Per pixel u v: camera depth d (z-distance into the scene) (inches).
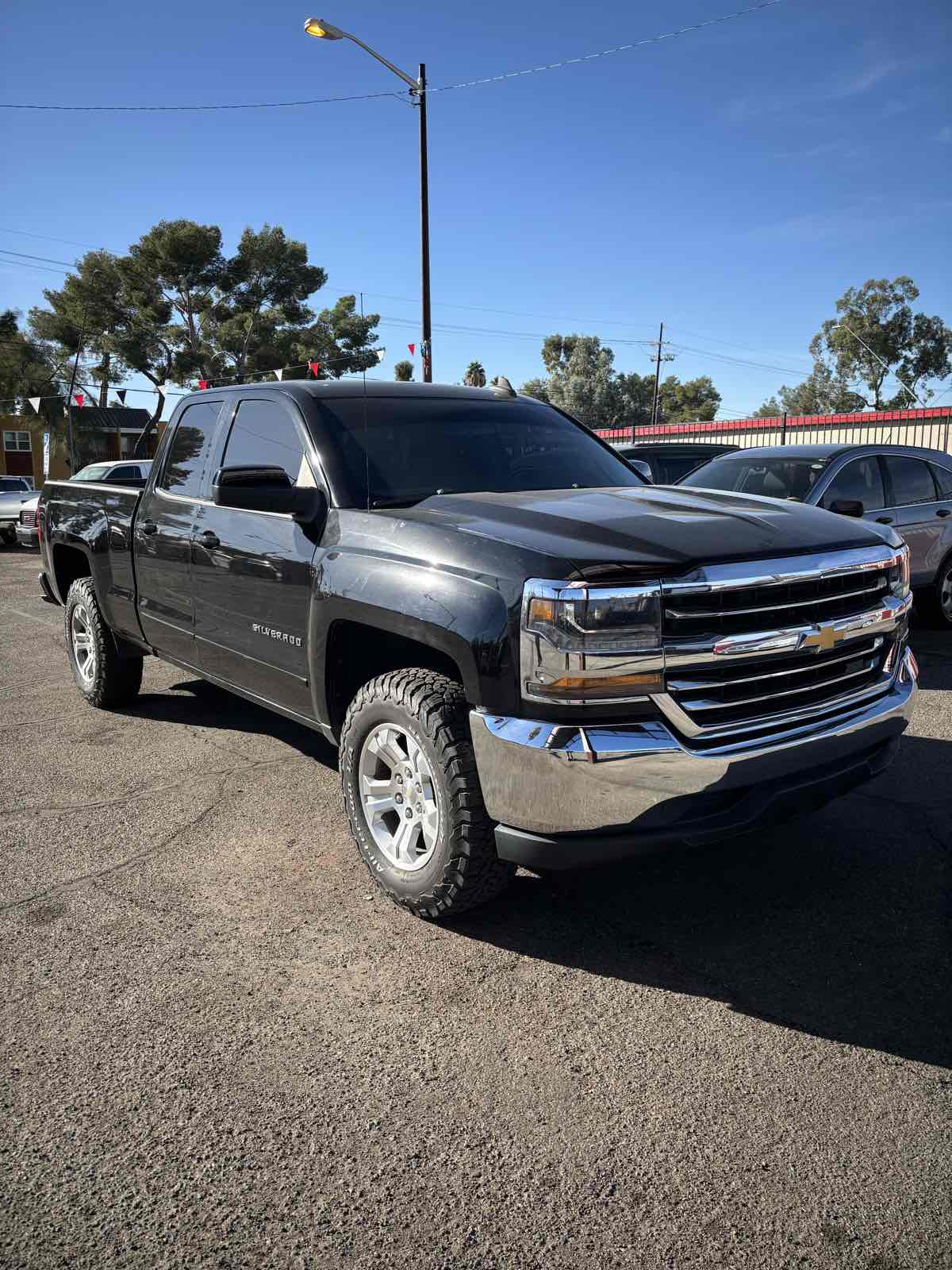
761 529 110.8
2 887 129.9
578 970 108.2
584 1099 86.2
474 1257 68.9
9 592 462.6
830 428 888.3
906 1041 94.0
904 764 174.9
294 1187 75.7
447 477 141.5
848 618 110.5
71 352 1904.5
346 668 133.6
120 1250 69.6
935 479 304.2
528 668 98.5
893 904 122.3
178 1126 82.9
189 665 178.7
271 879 131.9
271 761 183.0
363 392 153.3
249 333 1786.4
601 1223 71.9
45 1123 83.4
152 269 1822.1
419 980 106.2
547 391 2464.3
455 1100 86.3
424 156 714.2
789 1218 72.1
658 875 131.5
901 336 2301.9
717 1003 101.3
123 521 194.2
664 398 3250.5
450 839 108.9
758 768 101.4
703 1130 81.9
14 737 201.3
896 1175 76.3
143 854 140.3
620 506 121.9
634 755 96.0
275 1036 96.0
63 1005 101.7
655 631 96.7
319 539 131.8
